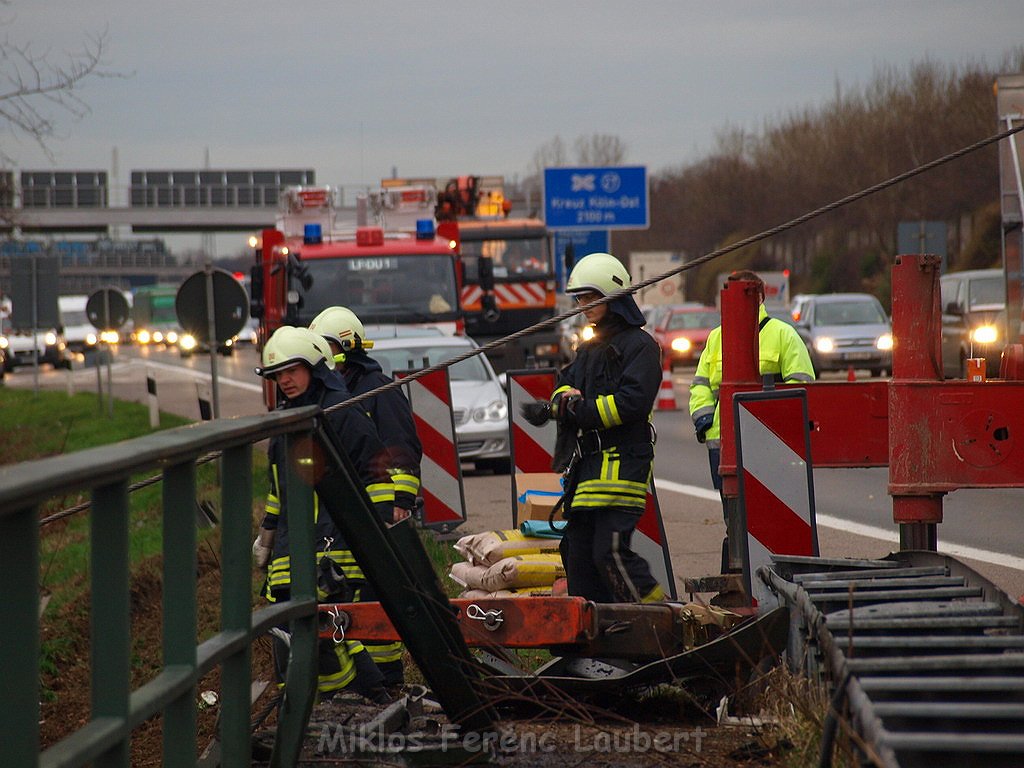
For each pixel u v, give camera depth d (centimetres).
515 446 2275
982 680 899
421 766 1078
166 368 12350
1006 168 3353
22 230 5719
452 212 6744
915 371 1329
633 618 1307
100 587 694
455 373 4059
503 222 6650
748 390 1556
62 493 606
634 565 1474
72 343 13875
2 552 577
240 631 888
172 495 792
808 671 1098
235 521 889
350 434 1427
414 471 1587
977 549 2381
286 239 4925
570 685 1250
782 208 19588
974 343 3872
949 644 993
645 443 1480
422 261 4678
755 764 1066
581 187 9481
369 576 1046
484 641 1264
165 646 797
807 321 7938
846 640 1006
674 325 9212
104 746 672
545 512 1848
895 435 1334
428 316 4622
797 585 1163
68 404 7600
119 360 14825
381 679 1366
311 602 1002
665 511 3052
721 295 1566
